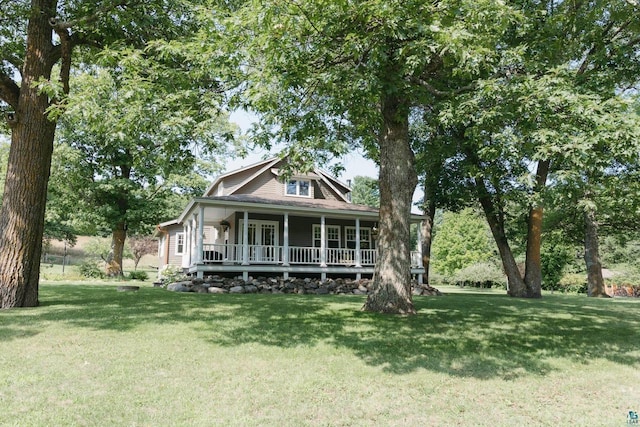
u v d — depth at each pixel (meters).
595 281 19.19
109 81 6.95
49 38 9.89
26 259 9.45
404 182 9.48
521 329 7.95
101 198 24.81
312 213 18.55
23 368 4.63
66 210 25.19
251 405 3.76
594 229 19.69
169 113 6.85
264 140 9.25
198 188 27.70
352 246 21.53
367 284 17.23
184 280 16.33
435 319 8.69
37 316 7.95
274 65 6.04
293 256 19.31
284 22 5.38
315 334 6.84
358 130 10.39
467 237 37.75
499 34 7.23
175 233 29.48
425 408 3.83
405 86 6.61
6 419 3.31
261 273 17.61
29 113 9.58
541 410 3.88
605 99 7.28
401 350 5.91
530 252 17.09
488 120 7.12
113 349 5.56
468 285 35.56
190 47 6.84
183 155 8.14
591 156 5.65
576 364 5.55
